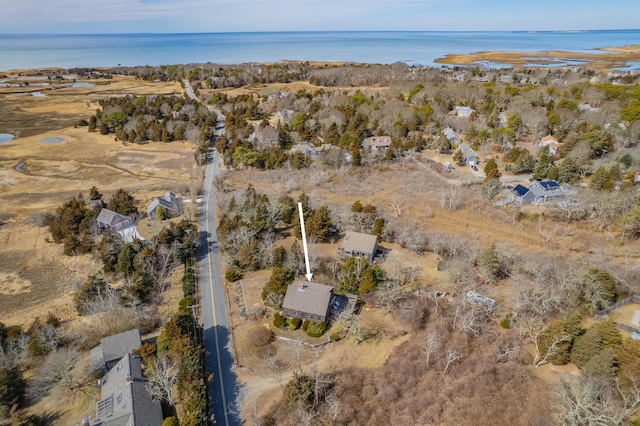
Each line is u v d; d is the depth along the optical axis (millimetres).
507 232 76375
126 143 140125
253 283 64312
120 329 54156
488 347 50312
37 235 80625
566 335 46500
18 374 46500
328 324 55094
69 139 145000
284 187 97375
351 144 114875
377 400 43500
